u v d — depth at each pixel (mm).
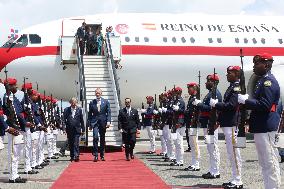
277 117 6059
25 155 10016
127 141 13430
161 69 21844
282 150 12750
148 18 22703
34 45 21016
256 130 6074
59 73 21031
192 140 10391
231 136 7914
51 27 21641
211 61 22391
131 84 21938
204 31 22828
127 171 10484
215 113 8555
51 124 14055
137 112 13570
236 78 7898
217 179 9070
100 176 9547
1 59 20766
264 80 6051
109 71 19766
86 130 16250
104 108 13367
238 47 22797
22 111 9852
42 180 8914
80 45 20578
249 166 11828
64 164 12273
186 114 10469
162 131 14609
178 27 22609
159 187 7934
